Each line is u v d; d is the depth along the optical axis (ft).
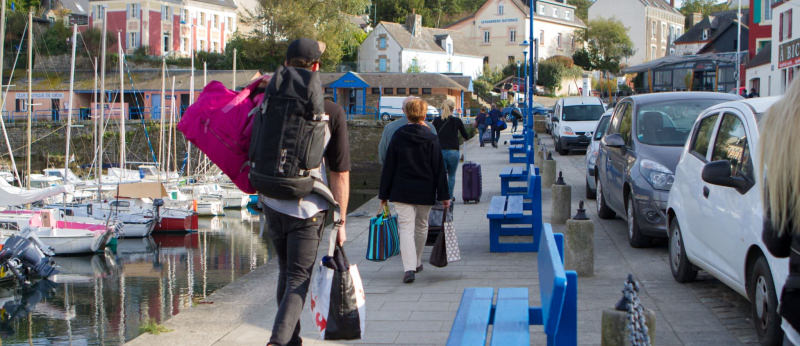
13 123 216.54
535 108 212.23
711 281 25.96
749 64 163.84
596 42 324.60
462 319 13.80
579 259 27.48
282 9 264.52
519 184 66.18
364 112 232.53
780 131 9.05
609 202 38.52
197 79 243.81
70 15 298.76
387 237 27.81
